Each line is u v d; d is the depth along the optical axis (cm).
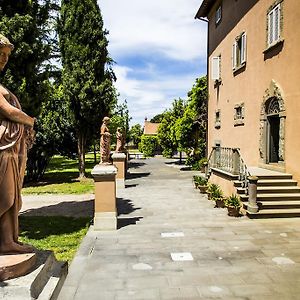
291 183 1073
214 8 2070
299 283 536
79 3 1941
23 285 227
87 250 704
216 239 777
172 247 720
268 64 1265
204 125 2647
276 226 894
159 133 3619
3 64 250
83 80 1927
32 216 1085
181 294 498
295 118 1073
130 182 1936
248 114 1473
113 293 505
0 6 846
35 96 906
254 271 585
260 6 1338
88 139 2141
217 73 1941
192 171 2658
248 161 1471
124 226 902
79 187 1750
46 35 2039
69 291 512
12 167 246
